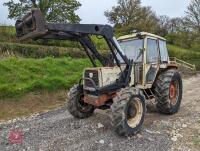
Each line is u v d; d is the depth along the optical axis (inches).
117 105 219.9
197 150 204.1
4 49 607.8
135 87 249.6
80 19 1336.1
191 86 575.8
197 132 241.0
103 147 207.5
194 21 1551.4
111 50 246.7
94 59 263.3
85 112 279.0
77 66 620.7
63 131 242.8
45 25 202.4
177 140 222.8
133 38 289.0
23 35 211.9
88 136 229.1
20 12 1234.0
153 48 297.4
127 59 256.2
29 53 653.3
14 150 206.1
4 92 386.9
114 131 233.5
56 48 718.5
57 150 202.8
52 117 299.6
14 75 466.6
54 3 1274.6
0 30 743.1
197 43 1582.2
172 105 295.9
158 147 207.9
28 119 299.0
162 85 287.4
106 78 245.0
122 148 205.8
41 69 530.3
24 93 404.8
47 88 437.1
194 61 1253.1
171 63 327.6
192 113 304.3
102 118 279.0
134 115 233.0
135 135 230.8
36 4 1247.5
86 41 248.8
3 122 293.4
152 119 281.4
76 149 203.8
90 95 253.8
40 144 215.0
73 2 1314.0
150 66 286.4
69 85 473.1
